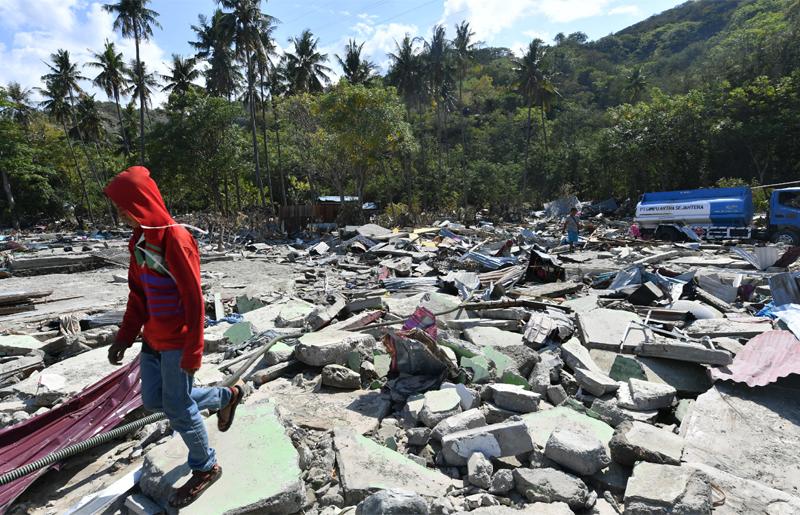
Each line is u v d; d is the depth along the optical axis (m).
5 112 41.59
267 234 26.75
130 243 2.63
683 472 2.96
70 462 3.58
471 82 90.44
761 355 4.84
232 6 31.19
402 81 42.25
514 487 3.15
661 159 37.91
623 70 78.75
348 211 29.47
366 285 11.65
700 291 8.52
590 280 10.80
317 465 3.36
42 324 8.00
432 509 2.76
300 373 5.26
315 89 43.88
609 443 3.45
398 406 4.39
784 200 18.03
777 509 2.94
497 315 7.36
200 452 2.70
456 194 47.44
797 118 31.97
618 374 5.07
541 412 4.07
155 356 2.68
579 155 48.25
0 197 46.91
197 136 35.84
